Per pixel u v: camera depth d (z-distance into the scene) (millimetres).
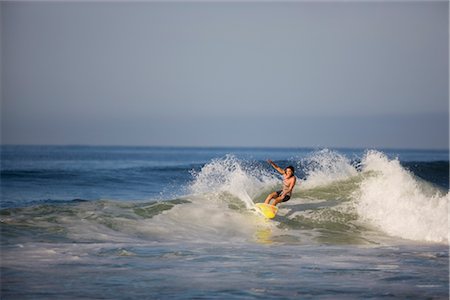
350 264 36594
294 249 41406
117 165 175250
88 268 34188
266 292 29938
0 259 35719
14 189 87625
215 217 49938
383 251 41250
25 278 31688
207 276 32969
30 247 39031
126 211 50406
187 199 54688
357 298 29094
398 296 29469
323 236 46438
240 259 37562
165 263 35938
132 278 32250
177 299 28578
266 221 49969
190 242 42719
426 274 34125
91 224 46062
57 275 32438
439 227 47000
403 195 54406
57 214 48406
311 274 33812
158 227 46531
